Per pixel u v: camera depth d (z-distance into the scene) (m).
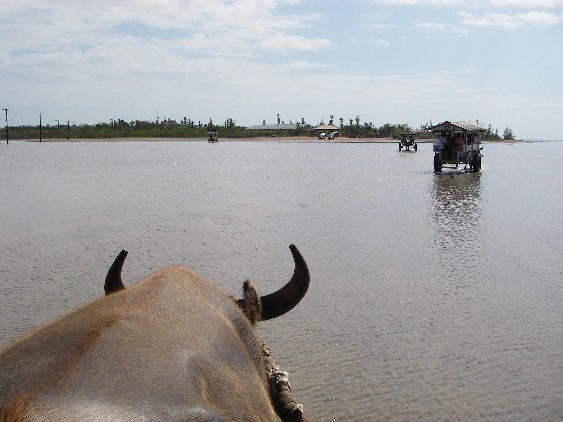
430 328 11.38
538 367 9.80
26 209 26.41
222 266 15.82
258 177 44.91
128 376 2.20
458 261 16.42
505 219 23.70
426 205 28.06
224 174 47.84
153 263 16.09
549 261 16.42
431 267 15.75
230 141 163.12
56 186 37.16
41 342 2.40
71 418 1.92
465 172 49.66
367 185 38.19
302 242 18.89
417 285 14.09
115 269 3.67
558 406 8.65
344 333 11.09
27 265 15.80
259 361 3.09
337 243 18.72
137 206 27.50
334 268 15.59
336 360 9.98
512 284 14.22
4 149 105.19
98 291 13.40
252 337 3.14
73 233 20.38
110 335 2.45
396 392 8.98
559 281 14.45
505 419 8.32
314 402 8.68
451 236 19.95
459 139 48.22
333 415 8.38
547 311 12.31
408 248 18.03
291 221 23.06
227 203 28.69
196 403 2.14
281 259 16.58
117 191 34.28
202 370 2.48
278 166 58.62
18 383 2.15
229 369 2.64
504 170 53.16
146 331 2.57
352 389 9.06
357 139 173.75
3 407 2.02
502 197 31.42
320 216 24.44
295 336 10.93
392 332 11.15
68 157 75.75
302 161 67.88
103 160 68.69
